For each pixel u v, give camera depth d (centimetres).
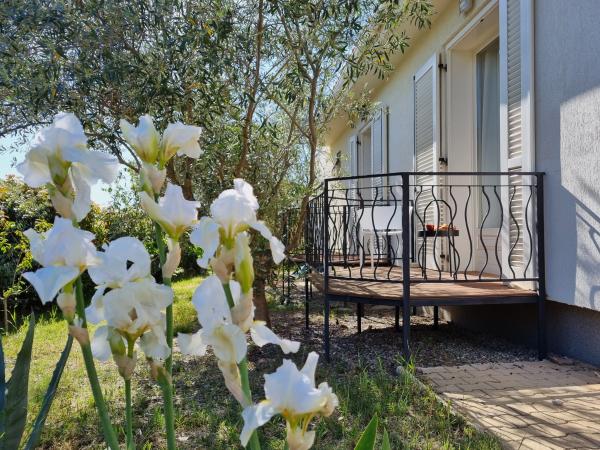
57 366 94
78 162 63
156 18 361
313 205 588
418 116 688
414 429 260
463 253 583
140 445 259
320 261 546
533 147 409
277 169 534
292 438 55
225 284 60
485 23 523
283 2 392
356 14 451
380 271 596
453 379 340
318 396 54
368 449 87
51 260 59
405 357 386
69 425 289
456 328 550
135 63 374
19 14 341
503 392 310
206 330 59
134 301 62
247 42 397
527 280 391
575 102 358
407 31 661
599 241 335
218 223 60
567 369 357
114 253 64
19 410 109
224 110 445
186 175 463
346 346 463
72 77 384
